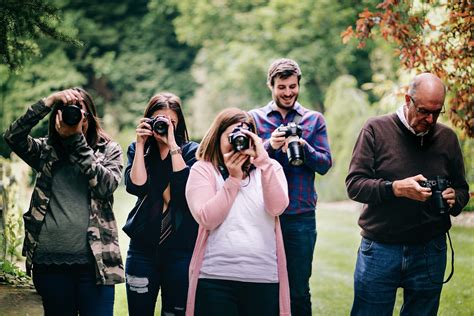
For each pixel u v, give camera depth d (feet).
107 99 108.68
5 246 24.41
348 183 16.92
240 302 14.58
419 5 24.79
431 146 16.72
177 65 110.52
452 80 24.09
